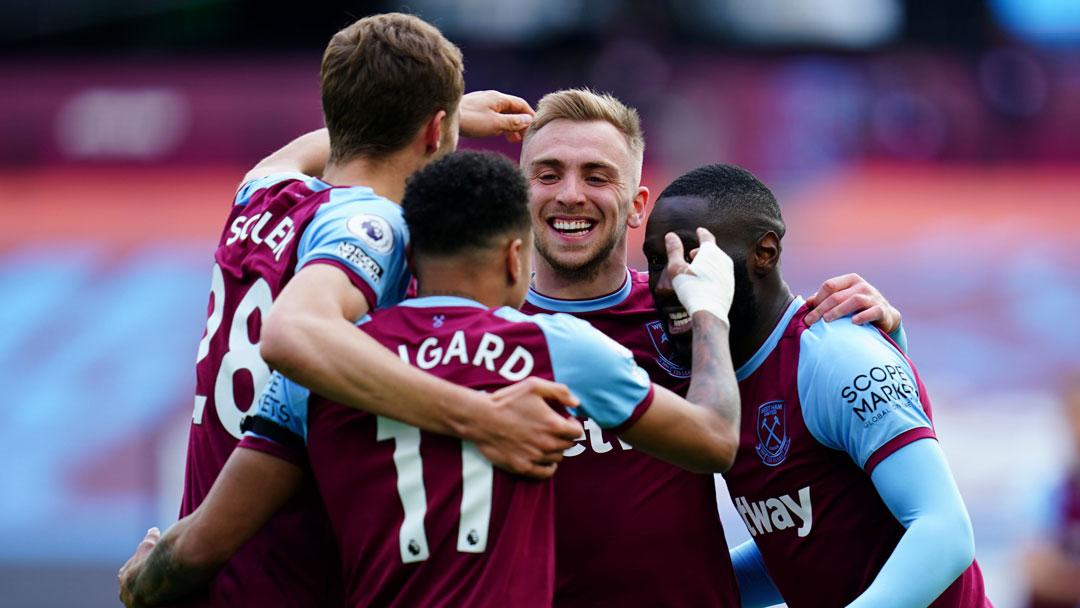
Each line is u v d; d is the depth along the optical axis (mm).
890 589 10422
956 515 10695
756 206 11906
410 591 9719
